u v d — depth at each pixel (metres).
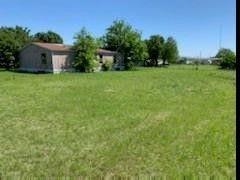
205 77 33.22
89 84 24.23
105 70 42.72
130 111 13.44
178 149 8.03
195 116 12.48
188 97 18.08
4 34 41.88
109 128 10.34
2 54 41.06
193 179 5.60
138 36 47.38
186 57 87.31
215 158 7.27
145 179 5.75
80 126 10.61
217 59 77.25
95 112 13.08
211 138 9.12
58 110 13.48
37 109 13.65
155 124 11.01
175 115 12.69
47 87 21.86
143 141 8.80
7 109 13.59
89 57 38.41
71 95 18.08
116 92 19.77
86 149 8.02
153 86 23.64
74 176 6.16
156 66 65.12
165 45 67.88
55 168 6.63
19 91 19.56
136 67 52.91
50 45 39.41
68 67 38.28
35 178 5.96
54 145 8.38
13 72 36.34
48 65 37.16
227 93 20.06
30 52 39.06
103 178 6.04
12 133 9.62
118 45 46.47
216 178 5.62
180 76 34.34
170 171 6.34
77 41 38.12
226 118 12.13
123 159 7.24
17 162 7.01
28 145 8.37
